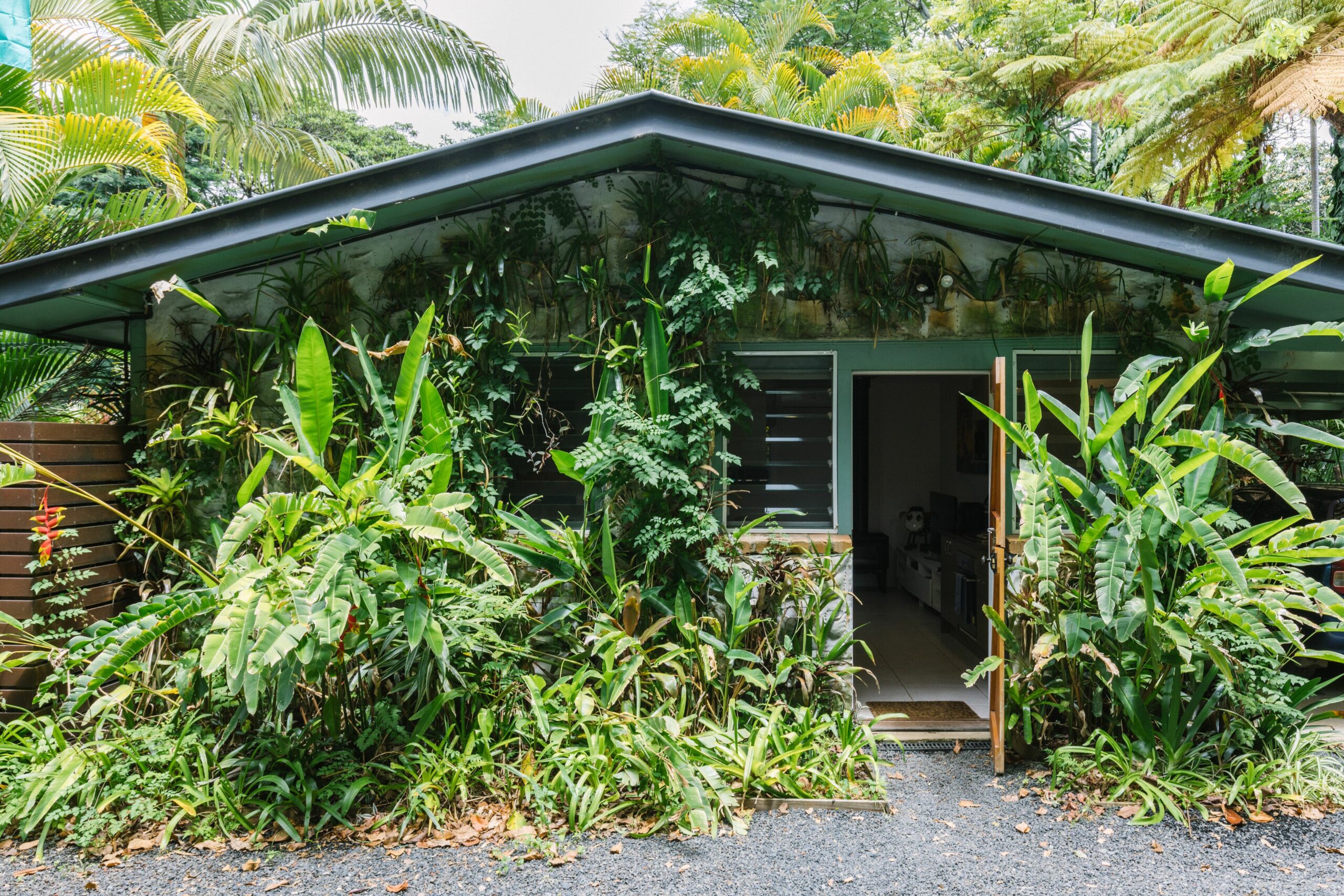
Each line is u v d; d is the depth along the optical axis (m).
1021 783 3.83
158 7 8.86
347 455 3.62
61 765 3.34
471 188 4.33
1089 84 10.12
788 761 3.68
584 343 4.80
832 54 12.96
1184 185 10.07
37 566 4.15
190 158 14.05
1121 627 3.63
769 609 4.50
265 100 8.30
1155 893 2.87
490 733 3.71
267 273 4.84
